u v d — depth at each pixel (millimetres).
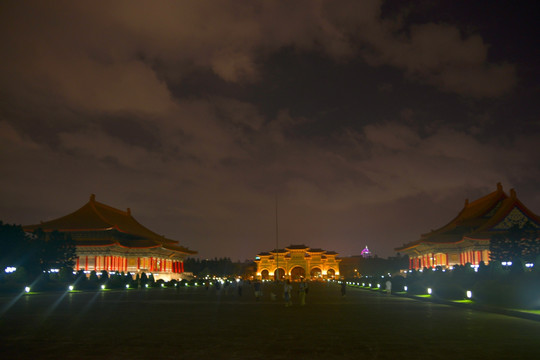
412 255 144750
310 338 23016
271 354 18641
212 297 63594
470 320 31766
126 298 58812
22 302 49500
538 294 38594
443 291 56875
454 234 113188
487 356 18297
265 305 47469
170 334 24453
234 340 22344
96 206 139250
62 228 124750
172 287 112688
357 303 51188
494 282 46562
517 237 69875
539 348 20156
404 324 29266
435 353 18922
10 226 86375
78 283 83562
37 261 86188
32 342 21656
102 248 124062
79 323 29453
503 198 111688
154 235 157750
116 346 20578
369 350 19562
